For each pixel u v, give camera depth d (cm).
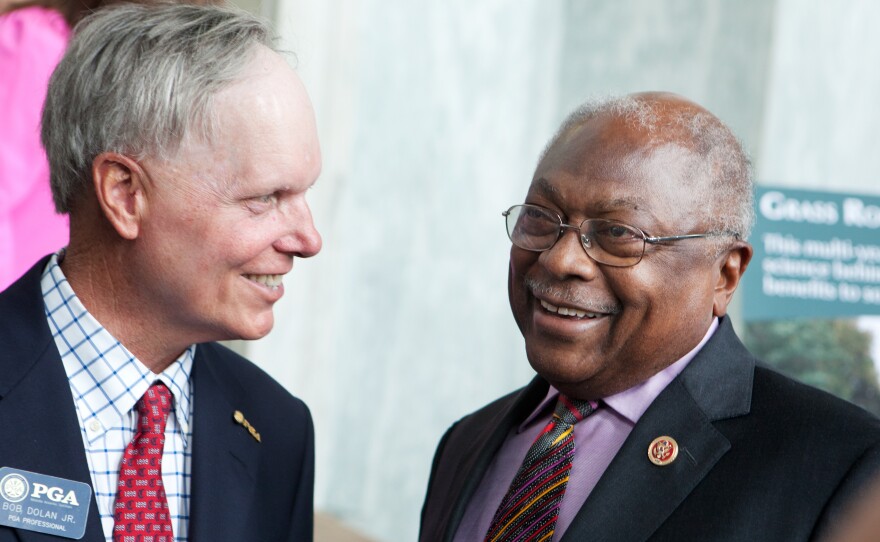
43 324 204
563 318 216
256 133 197
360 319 587
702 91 621
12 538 190
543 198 218
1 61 280
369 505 585
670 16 636
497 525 219
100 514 201
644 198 208
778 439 203
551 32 652
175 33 197
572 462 219
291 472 230
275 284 210
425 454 610
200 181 197
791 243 466
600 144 213
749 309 464
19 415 196
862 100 598
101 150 197
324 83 500
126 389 205
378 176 591
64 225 290
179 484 213
